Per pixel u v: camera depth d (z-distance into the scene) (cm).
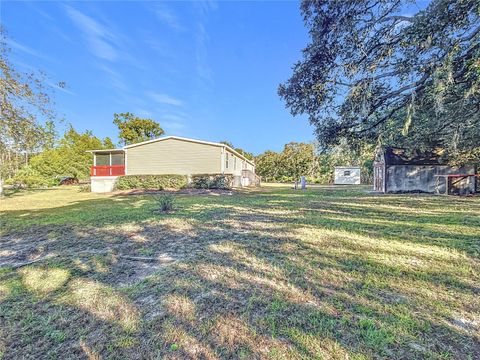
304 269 287
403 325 181
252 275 272
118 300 223
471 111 717
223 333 176
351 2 663
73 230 495
